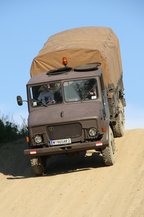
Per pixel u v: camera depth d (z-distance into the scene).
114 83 35.53
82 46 34.22
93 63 33.75
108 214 23.95
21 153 37.06
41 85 31.89
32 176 31.72
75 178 29.67
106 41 36.59
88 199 26.20
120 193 26.31
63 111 30.66
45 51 34.91
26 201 27.19
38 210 25.72
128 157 32.09
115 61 37.56
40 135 30.41
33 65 34.41
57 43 36.34
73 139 30.12
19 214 25.58
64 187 28.44
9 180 31.34
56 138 30.25
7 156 36.94
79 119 29.95
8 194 28.67
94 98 31.34
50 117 30.44
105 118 30.94
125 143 35.16
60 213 24.92
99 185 27.94
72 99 31.48
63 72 32.44
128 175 28.81
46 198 27.19
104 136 30.28
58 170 32.12
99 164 31.86
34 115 31.23
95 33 38.03
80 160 33.69
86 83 31.55
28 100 31.94
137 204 24.52
